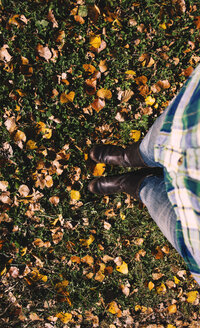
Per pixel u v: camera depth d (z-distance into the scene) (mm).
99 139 2127
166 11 2152
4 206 2004
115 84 2139
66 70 2066
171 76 2209
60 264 2119
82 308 2146
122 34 2123
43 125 2031
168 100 2217
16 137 1986
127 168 2170
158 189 1394
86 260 2127
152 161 1399
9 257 2043
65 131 2070
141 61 2150
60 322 2139
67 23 2049
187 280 2281
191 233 941
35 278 2066
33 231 2080
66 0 2008
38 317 2092
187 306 2303
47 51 2008
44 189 2066
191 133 832
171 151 957
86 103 2102
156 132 1169
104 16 2080
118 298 2193
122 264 2162
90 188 2057
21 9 1986
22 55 1998
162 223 1242
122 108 2145
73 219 2125
